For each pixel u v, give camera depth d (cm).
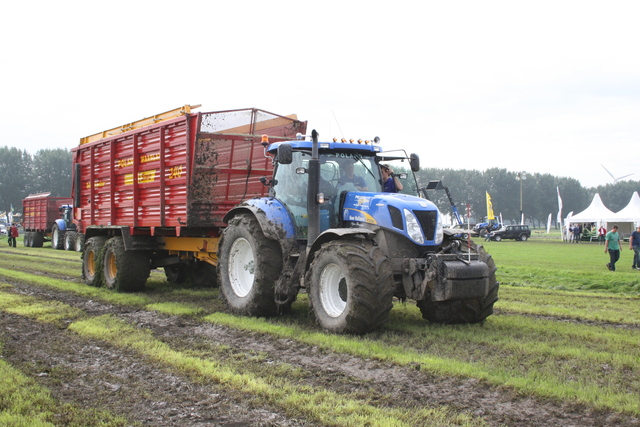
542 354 577
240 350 608
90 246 1195
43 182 10362
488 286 724
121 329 715
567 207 12525
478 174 12231
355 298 632
